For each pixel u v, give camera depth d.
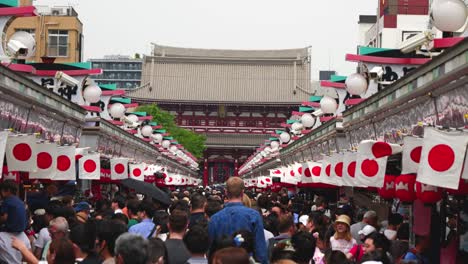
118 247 9.50
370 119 26.67
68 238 11.43
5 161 20.83
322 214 18.89
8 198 14.23
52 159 21.28
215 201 17.64
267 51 156.50
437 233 19.23
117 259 9.52
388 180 21.80
